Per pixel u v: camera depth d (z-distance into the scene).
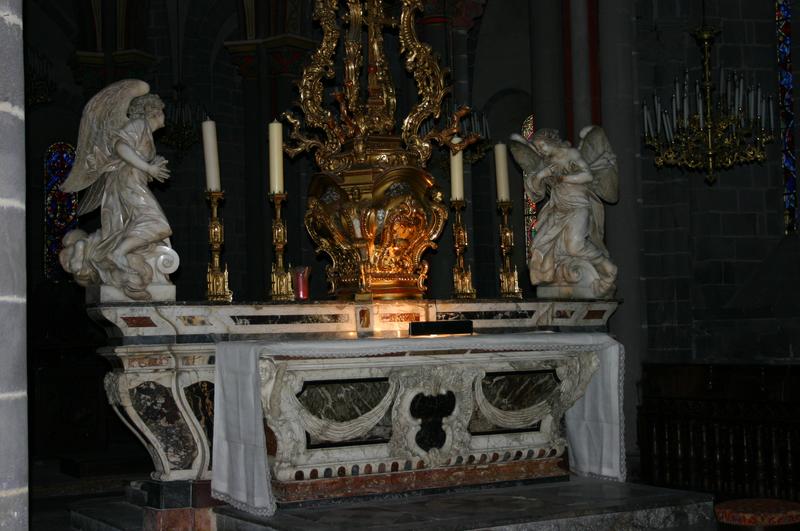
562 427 8.20
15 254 3.70
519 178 18.56
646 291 11.49
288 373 6.54
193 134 14.90
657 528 6.88
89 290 6.84
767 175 12.05
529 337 7.38
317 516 6.36
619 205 10.36
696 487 9.35
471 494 7.25
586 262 8.59
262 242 15.60
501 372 7.43
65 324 14.55
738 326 11.55
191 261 17.03
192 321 6.76
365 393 6.89
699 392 9.40
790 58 12.32
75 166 6.92
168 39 16.81
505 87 18.47
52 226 20.17
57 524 8.31
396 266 7.83
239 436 6.45
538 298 8.30
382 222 7.67
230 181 17.80
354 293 7.73
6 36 3.67
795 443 8.47
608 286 8.61
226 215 17.62
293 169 15.70
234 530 6.57
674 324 11.42
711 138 9.32
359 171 7.66
